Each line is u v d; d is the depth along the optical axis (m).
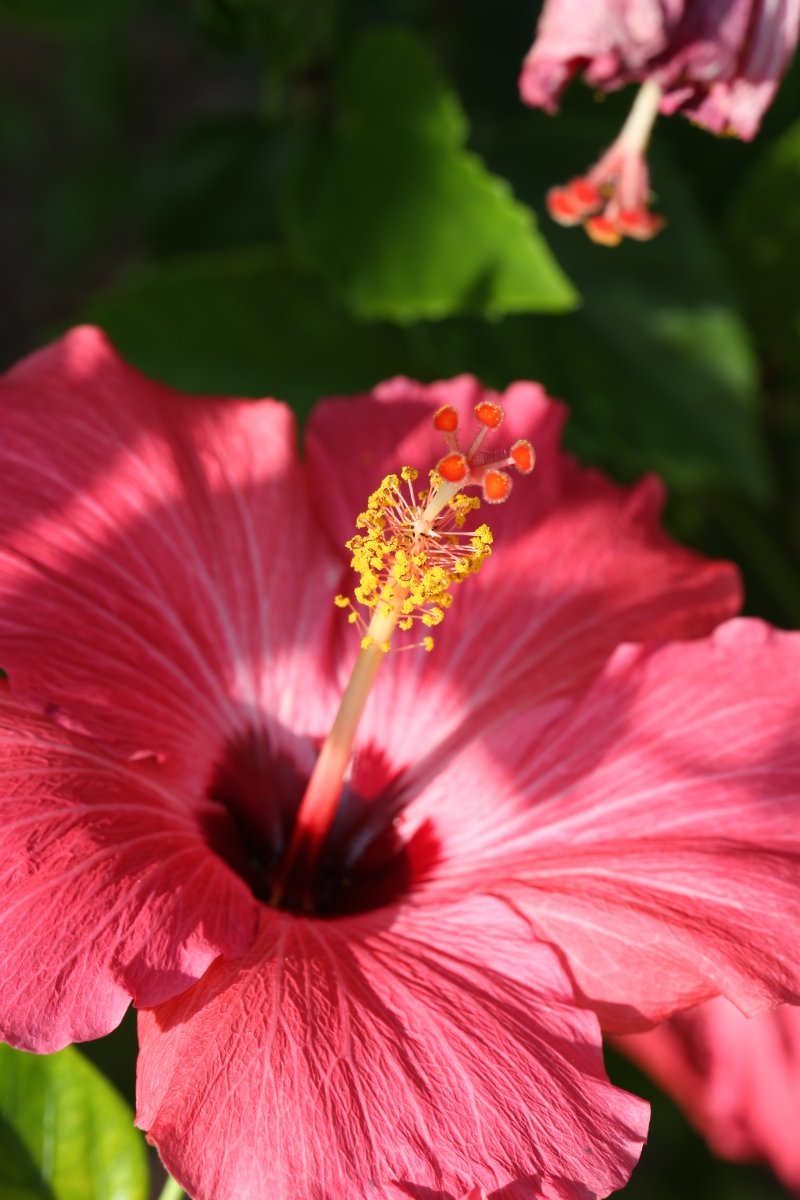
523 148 0.47
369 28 0.45
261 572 0.38
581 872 0.34
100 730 0.35
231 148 0.49
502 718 0.37
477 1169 0.31
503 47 0.50
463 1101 0.31
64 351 0.38
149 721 0.35
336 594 0.38
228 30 0.45
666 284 0.46
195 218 0.49
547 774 0.36
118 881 0.32
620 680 0.36
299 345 0.46
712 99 0.38
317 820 0.36
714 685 0.36
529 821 0.36
